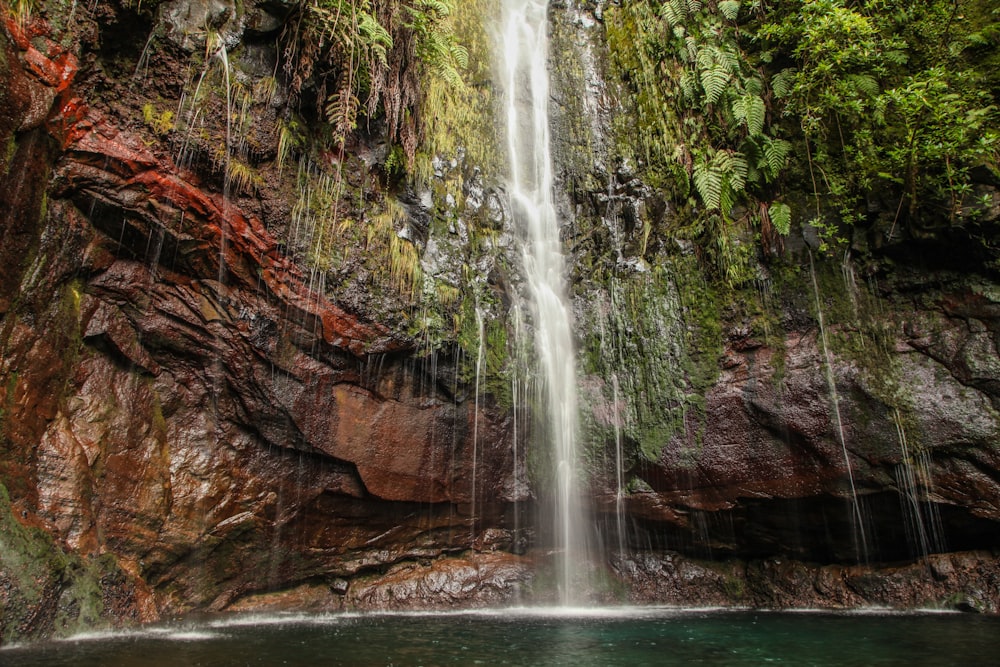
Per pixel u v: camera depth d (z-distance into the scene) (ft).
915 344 24.40
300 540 23.50
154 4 18.76
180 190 19.52
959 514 23.25
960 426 23.12
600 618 22.15
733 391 25.94
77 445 18.17
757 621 21.26
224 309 20.88
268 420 22.12
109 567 18.20
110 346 19.65
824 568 25.80
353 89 23.04
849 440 24.31
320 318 22.20
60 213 17.83
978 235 23.67
